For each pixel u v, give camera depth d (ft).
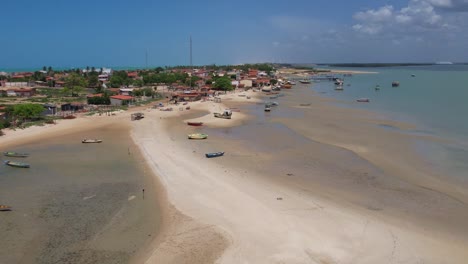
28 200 145.38
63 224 125.49
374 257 107.14
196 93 533.14
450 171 184.14
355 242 114.73
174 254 107.14
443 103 436.35
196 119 339.36
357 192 156.25
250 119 343.67
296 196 149.69
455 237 119.85
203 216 130.11
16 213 133.59
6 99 465.06
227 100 510.17
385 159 203.92
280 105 447.01
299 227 122.72
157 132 276.41
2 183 164.55
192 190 154.40
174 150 220.43
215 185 159.84
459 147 229.66
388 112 374.22
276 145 236.84
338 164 195.11
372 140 248.93
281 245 111.55
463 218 133.28
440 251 111.45
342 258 106.01
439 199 149.79
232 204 140.15
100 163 194.90
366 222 128.06
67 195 150.61
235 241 113.39
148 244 112.68
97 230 121.39
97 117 336.08
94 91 597.93
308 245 112.06
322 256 106.63
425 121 318.86
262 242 113.09
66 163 195.11
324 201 145.48
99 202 143.54
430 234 121.39
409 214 135.85
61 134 267.18
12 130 271.49
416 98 494.59
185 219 128.16
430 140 247.70
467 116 342.64
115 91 560.20
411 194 154.71
